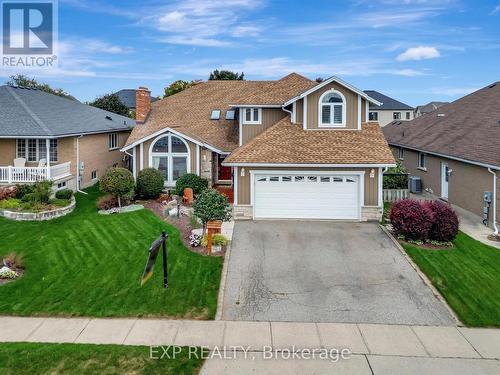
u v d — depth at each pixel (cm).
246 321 1166
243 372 940
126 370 938
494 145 2120
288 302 1270
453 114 3177
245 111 2544
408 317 1191
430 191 2833
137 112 3020
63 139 2642
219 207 1644
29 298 1284
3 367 943
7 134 2308
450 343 1066
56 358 980
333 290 1343
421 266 1506
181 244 1698
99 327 1131
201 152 2573
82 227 1911
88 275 1430
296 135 2269
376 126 2333
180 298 1284
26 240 1738
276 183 2098
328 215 2092
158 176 2462
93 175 2997
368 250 1666
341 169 2059
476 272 1464
